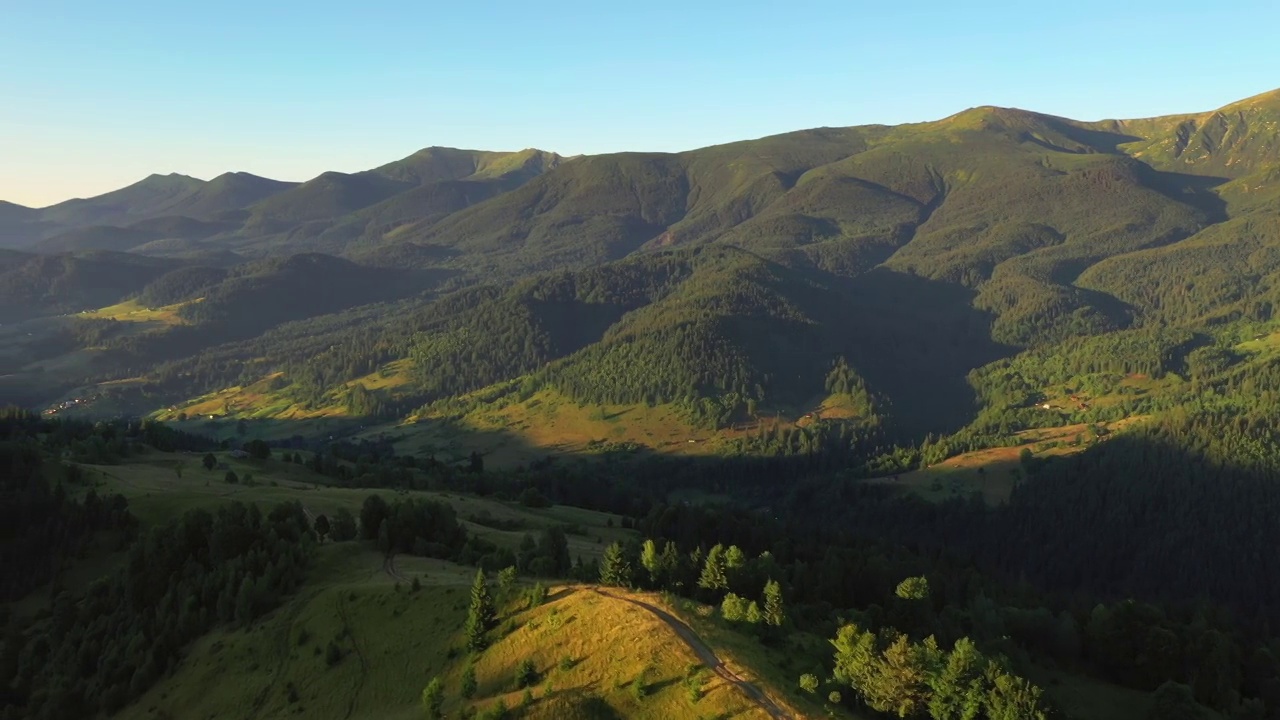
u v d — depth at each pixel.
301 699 90.31
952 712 73.44
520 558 118.19
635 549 137.25
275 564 116.00
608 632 79.75
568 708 70.31
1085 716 99.75
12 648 119.44
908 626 108.44
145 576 118.12
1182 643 110.50
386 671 89.25
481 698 76.69
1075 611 134.25
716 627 84.25
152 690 103.12
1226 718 99.81
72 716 103.94
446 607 96.50
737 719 66.38
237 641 104.25
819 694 74.56
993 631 114.62
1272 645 127.25
